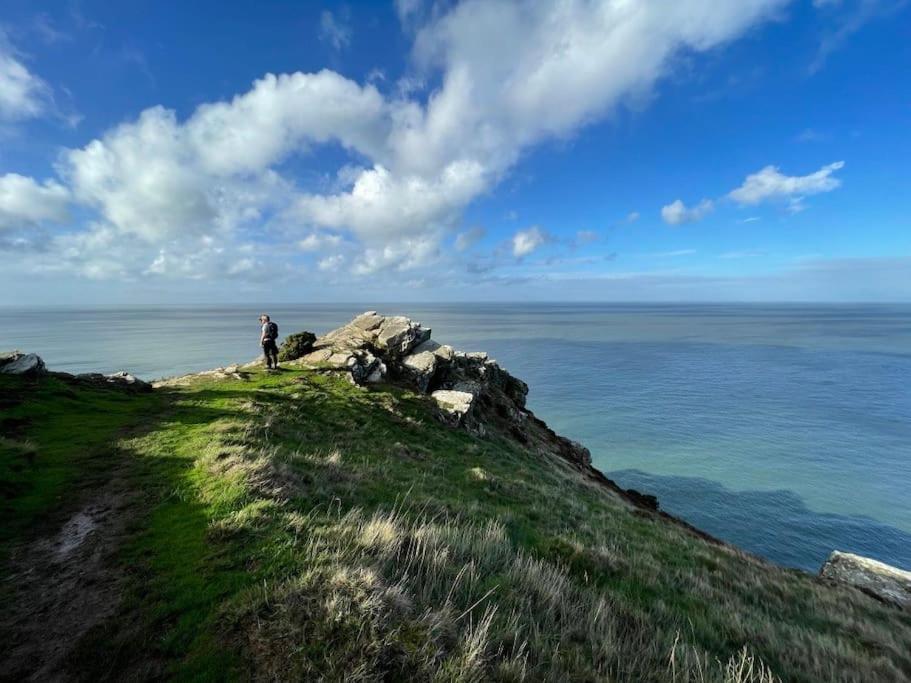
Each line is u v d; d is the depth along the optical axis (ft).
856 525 148.66
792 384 359.25
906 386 352.90
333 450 51.80
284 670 14.94
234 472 32.89
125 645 16.22
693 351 555.28
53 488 30.58
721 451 212.23
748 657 25.64
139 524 25.66
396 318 118.93
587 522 51.62
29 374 57.88
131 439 41.98
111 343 576.20
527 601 23.73
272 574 20.51
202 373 84.28
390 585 20.67
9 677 14.89
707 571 43.73
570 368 431.84
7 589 19.69
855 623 38.40
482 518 40.04
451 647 17.54
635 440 226.99
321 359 95.40
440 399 91.86
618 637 23.03
